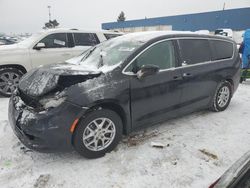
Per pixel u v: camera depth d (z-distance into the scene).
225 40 4.98
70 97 2.91
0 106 5.37
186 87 4.06
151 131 4.05
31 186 2.73
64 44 6.95
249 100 6.01
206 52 4.50
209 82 4.50
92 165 3.10
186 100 4.16
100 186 2.74
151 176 2.92
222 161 3.24
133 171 3.00
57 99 2.91
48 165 3.10
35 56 6.45
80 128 3.01
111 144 3.34
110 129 3.31
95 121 3.14
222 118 4.70
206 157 3.32
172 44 3.96
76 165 3.10
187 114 4.48
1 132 3.95
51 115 2.83
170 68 3.84
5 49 6.20
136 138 3.79
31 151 3.39
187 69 4.06
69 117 2.89
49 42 6.74
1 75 6.00
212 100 4.77
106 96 3.09
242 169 1.89
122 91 3.25
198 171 3.02
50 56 6.67
